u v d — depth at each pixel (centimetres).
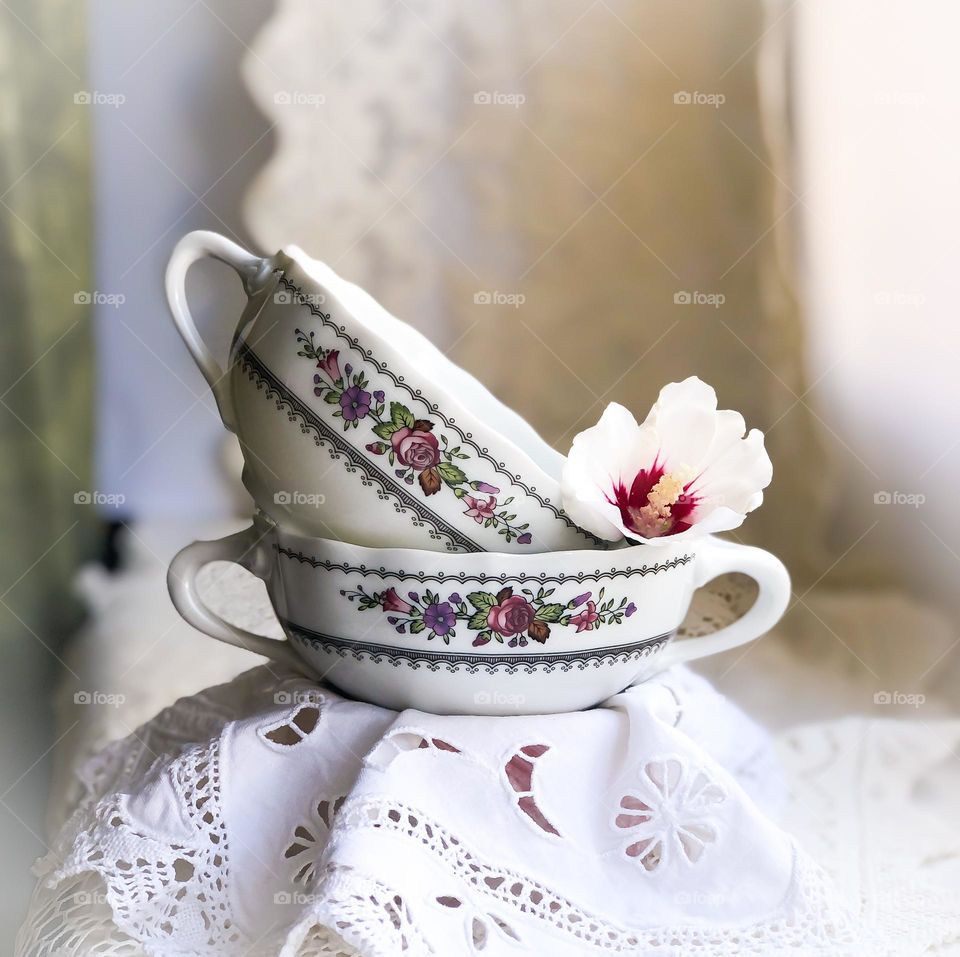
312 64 131
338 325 51
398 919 47
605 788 50
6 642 93
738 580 61
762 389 131
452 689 51
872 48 118
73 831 53
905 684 89
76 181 119
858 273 122
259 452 53
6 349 98
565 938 48
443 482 51
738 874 49
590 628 51
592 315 137
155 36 128
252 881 49
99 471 133
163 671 96
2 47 99
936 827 57
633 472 52
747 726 59
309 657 53
